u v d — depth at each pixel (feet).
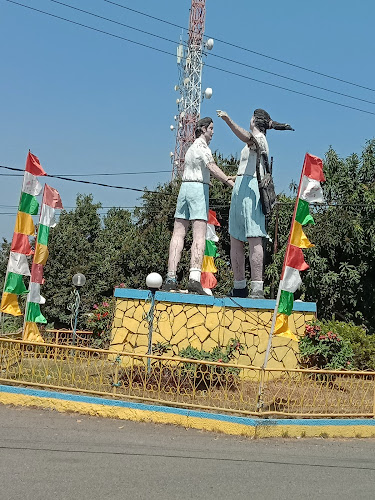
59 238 89.20
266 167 40.37
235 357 37.73
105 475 21.72
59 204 42.14
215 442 27.17
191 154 41.32
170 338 38.58
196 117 97.19
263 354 37.99
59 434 27.12
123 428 28.76
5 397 32.19
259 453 25.73
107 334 47.01
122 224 131.23
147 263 78.59
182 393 31.48
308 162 33.24
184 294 38.96
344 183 70.03
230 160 84.02
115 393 31.14
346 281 68.49
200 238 40.65
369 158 70.38
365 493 21.21
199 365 32.17
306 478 22.59
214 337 38.22
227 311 38.52
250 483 21.67
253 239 39.86
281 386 33.37
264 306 38.37
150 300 39.47
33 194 38.78
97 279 88.48
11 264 37.96
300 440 28.58
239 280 41.91
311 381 34.22
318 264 66.80
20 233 38.22
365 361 42.32
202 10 98.63
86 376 32.12
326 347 37.86
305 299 69.21
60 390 32.04
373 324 71.20
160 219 86.74
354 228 66.59
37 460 23.13
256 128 40.50
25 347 37.42
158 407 29.94
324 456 25.99
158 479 21.57
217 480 21.80
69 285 87.40
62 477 21.30
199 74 98.12
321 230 67.82
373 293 69.51
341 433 29.73
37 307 40.24
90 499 19.33
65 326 88.58
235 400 30.60
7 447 24.68
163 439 27.22
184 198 41.24
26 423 28.78
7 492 19.56
